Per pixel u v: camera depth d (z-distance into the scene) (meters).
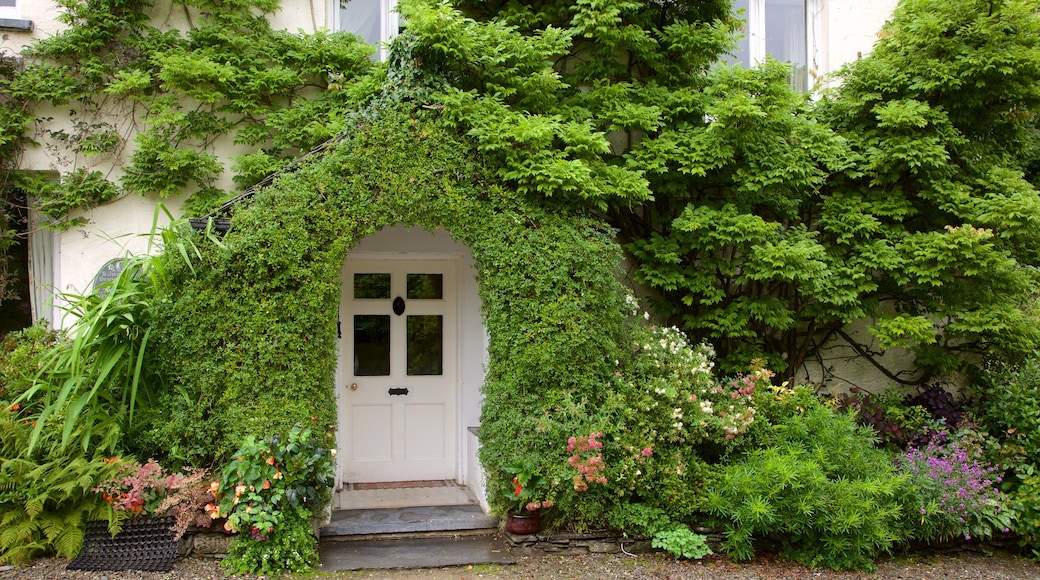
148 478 4.52
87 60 6.39
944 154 6.48
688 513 5.08
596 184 5.47
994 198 6.59
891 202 6.79
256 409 4.73
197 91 6.43
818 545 5.05
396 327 6.44
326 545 4.98
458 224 5.21
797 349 7.30
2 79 6.23
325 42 6.81
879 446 6.42
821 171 6.62
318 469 4.70
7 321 6.55
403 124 5.17
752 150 6.39
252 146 6.78
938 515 5.27
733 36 6.91
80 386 4.79
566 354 5.11
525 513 5.02
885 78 6.88
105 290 5.36
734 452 5.48
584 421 5.03
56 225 6.33
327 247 4.98
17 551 4.33
